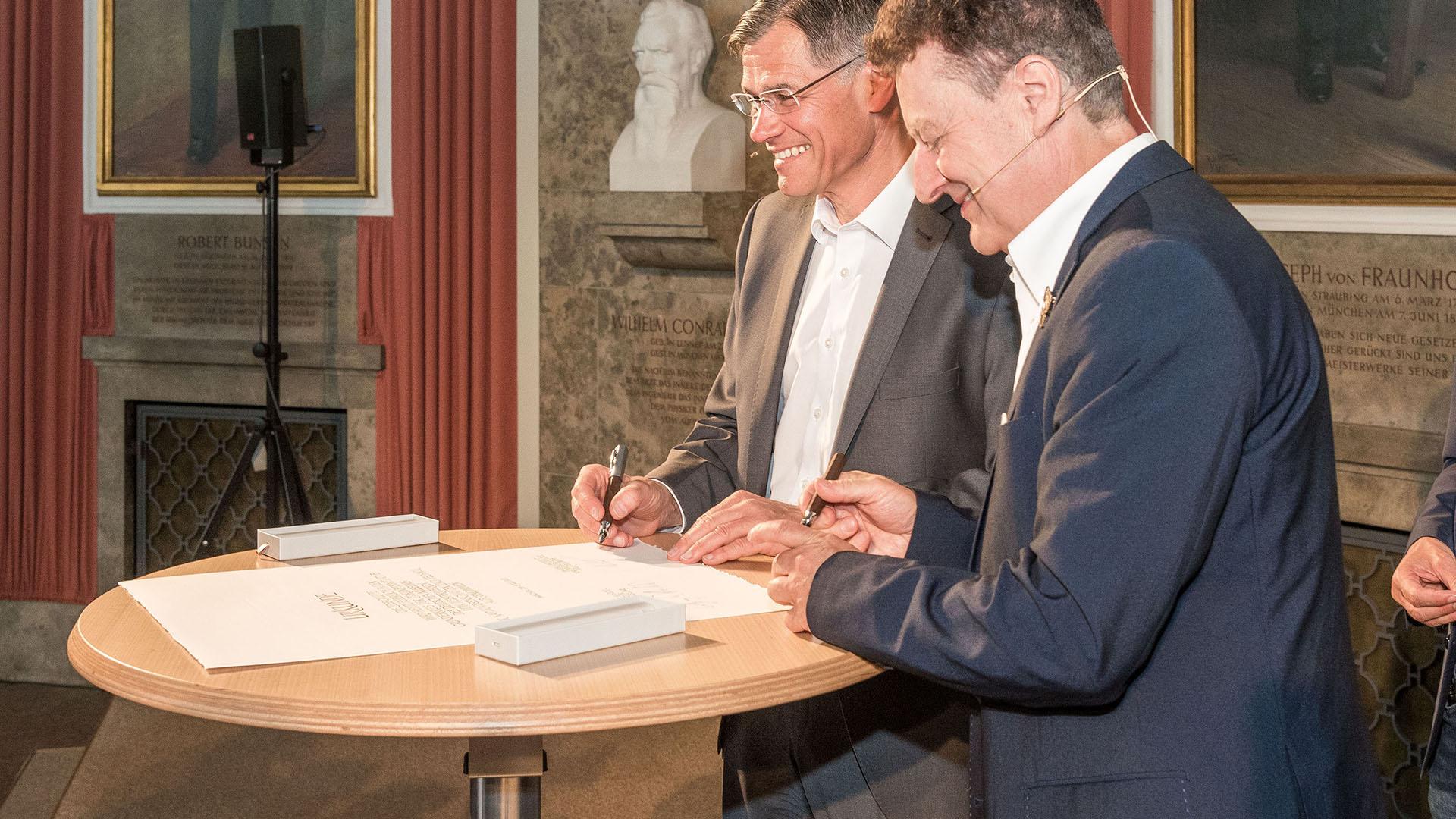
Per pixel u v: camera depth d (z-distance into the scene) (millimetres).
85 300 5348
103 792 3955
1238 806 1270
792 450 2180
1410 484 3355
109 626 1509
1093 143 1382
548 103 4898
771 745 2168
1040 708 1382
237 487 4949
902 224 2090
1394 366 3371
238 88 4703
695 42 4445
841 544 1547
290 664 1362
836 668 1397
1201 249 1271
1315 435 1357
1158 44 3709
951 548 1744
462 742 4355
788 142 2070
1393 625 3479
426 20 4910
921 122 1418
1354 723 1361
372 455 5219
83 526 5383
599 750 4262
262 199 5012
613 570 1801
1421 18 3186
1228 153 3580
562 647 1396
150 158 5270
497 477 5070
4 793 4090
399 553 1910
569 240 4938
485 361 5043
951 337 1996
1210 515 1245
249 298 5238
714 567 1829
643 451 4895
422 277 5043
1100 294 1292
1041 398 1403
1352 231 3416
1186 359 1248
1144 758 1312
